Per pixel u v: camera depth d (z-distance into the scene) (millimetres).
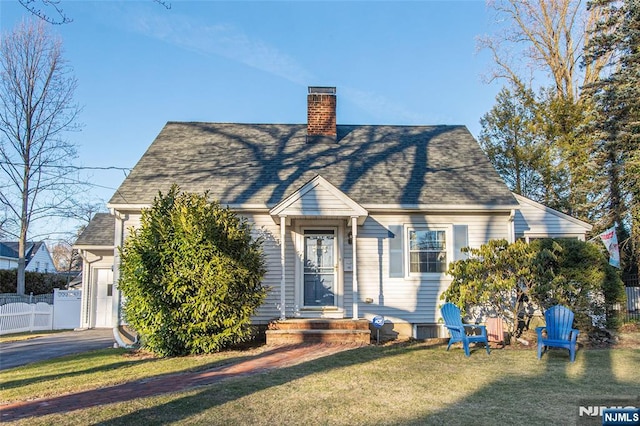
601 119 17953
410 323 11922
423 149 14703
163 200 10383
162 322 9547
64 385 7027
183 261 9656
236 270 9836
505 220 12297
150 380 7309
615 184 17844
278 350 9828
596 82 18031
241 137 15234
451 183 12773
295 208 11086
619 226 18953
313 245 12305
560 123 23078
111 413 5402
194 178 12734
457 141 15273
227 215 10414
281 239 11281
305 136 15383
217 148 14453
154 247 9672
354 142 15070
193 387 6719
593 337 11188
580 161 20328
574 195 20703
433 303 12008
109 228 17719
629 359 8828
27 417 5332
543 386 6727
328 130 15078
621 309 12938
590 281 10727
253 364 8430
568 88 24000
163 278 9523
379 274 12070
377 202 11844
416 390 6484
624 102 17297
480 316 11836
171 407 5641
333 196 11164
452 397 6133
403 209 11930
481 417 5277
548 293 10727
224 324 9750
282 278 11273
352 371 7695
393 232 12219
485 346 10211
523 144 25047
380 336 11812
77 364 8992
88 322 17297
